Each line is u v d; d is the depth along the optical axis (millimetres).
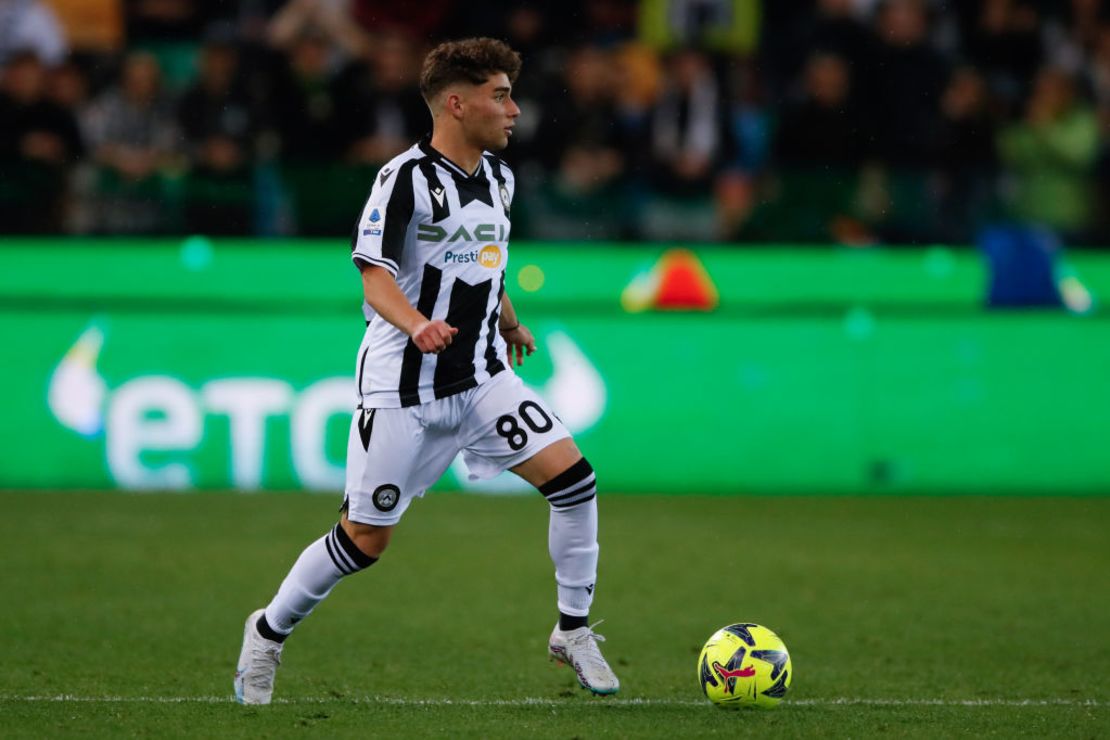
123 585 25969
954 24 49969
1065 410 40281
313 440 39000
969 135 48469
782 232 46406
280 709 16156
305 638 21844
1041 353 40406
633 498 38656
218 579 26672
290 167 44625
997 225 46688
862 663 20328
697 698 17625
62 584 25984
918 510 36875
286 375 39094
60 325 39125
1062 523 34875
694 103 47625
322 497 37312
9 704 16469
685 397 39969
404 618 23484
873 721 15789
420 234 15797
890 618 23859
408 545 30938
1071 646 21656
